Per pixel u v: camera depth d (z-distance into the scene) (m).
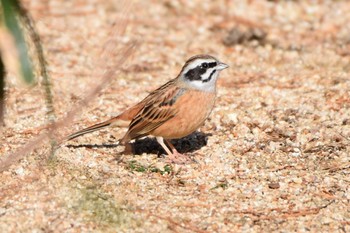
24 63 8.27
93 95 12.80
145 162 12.88
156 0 22.84
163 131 12.84
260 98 15.95
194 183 12.05
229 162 12.88
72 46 19.30
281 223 10.70
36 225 10.32
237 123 14.52
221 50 19.66
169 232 10.34
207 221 10.67
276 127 14.26
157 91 13.04
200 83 12.66
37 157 12.60
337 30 20.86
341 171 12.45
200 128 14.42
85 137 13.89
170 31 20.81
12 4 8.15
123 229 10.34
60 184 11.55
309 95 16.02
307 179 12.14
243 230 10.47
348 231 10.50
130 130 12.84
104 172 12.23
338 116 14.73
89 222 10.45
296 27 21.16
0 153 12.80
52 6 21.97
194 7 22.53
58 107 15.28
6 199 11.08
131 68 17.95
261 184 11.97
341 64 18.28
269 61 18.77
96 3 22.31
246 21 21.66
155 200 11.29
